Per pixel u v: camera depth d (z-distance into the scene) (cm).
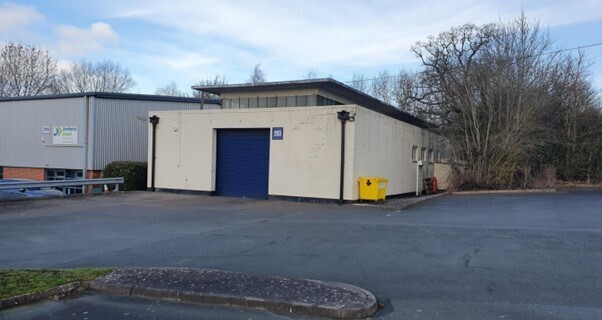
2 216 1400
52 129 3011
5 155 3212
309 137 1814
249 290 598
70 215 1424
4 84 4834
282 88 2289
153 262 806
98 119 2875
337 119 1766
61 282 627
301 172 1825
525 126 2503
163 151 2144
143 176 2392
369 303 545
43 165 3048
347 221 1286
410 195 2466
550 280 666
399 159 2295
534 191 2417
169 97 3123
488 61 2625
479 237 1013
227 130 2031
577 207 1630
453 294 605
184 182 2091
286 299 562
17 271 686
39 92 5072
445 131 2700
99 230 1148
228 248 917
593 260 786
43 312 548
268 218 1362
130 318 529
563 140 3077
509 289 624
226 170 2033
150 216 1405
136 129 3038
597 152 3084
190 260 816
